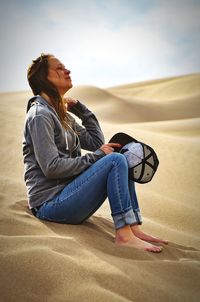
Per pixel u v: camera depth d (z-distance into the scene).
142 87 100.00
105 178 2.75
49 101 3.07
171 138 13.20
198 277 2.49
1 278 1.92
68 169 2.77
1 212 2.82
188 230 4.31
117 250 2.61
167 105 63.69
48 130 2.79
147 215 4.75
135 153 2.95
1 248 2.20
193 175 8.54
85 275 2.07
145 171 2.96
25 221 2.71
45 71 3.03
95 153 2.89
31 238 2.37
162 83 103.50
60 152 2.95
